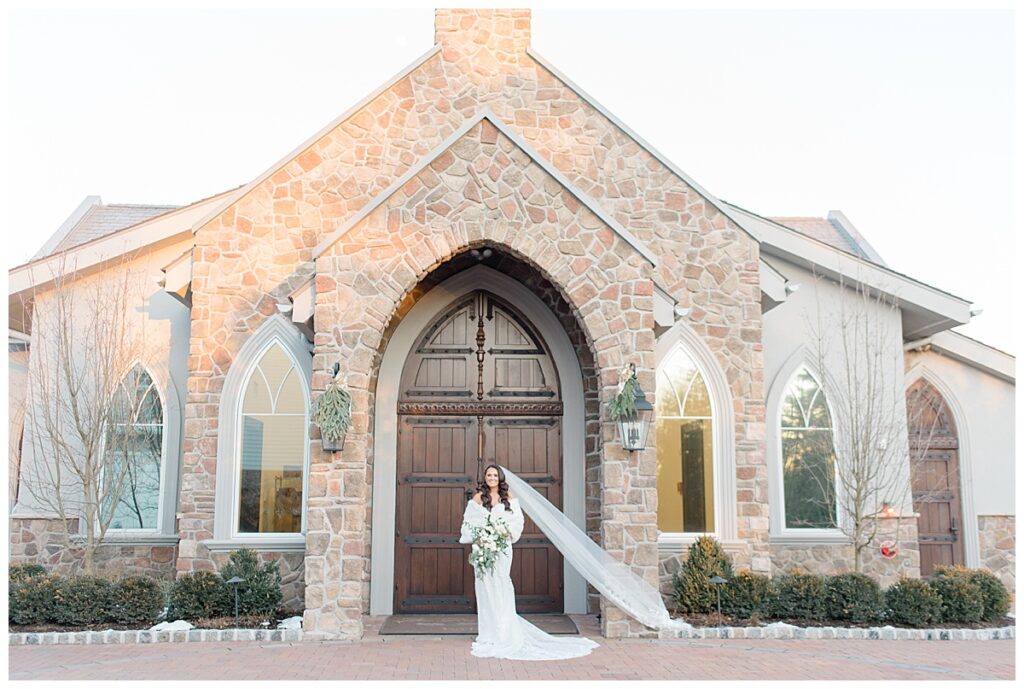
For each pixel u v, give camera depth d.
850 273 13.42
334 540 10.04
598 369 10.73
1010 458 14.73
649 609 10.23
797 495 12.95
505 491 10.31
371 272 10.60
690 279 12.36
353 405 10.30
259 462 11.69
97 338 11.98
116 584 10.45
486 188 10.85
